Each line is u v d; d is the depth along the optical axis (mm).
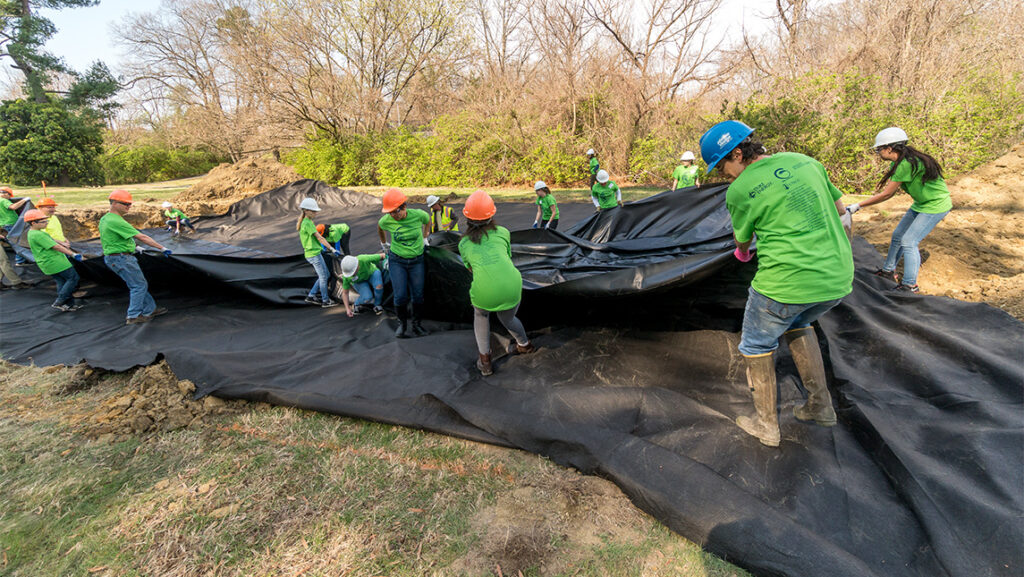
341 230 6914
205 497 2805
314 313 5926
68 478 3008
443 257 4695
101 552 2461
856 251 5789
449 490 2756
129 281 5707
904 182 4410
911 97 11961
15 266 8352
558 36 19266
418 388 3701
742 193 2490
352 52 26000
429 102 28625
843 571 1938
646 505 2447
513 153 20047
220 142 33344
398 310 4691
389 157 23344
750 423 2844
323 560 2336
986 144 10539
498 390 3586
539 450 2963
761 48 18016
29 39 26484
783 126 12453
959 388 2996
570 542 2365
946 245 6078
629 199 13156
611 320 4004
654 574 2172
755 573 2096
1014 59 14961
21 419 3727
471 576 2217
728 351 3541
